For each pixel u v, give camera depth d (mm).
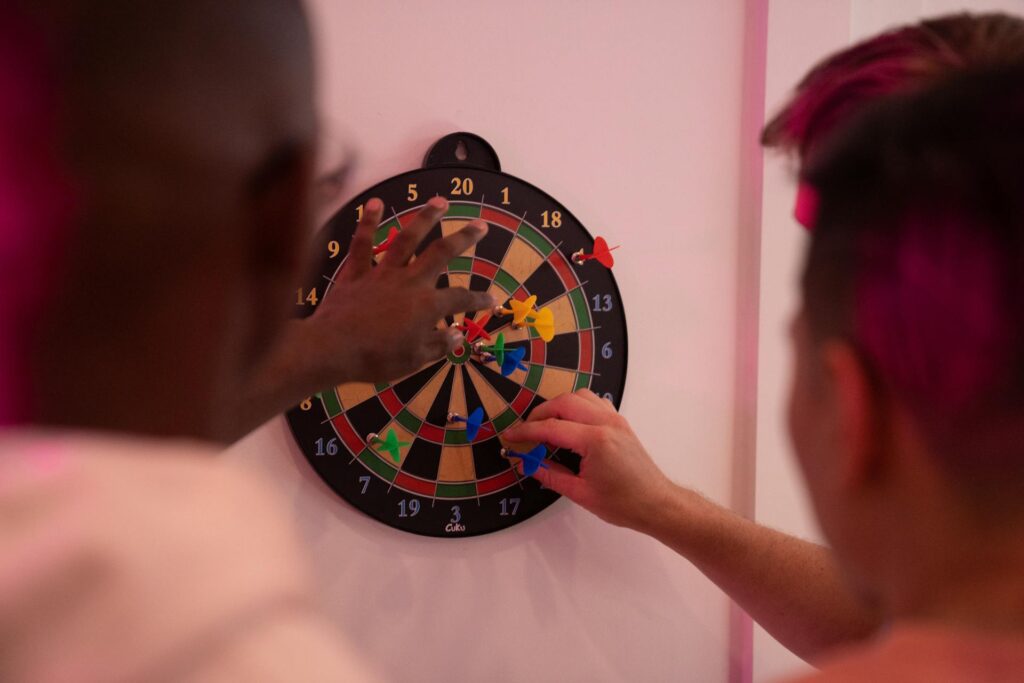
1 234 356
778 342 1390
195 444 403
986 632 412
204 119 391
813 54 1377
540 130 1309
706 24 1386
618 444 1159
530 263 1274
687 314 1396
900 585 451
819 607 1082
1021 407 406
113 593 335
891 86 553
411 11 1239
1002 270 404
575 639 1337
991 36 603
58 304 373
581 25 1323
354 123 1221
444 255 1000
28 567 332
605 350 1317
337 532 1229
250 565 359
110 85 373
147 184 383
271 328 455
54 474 352
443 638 1277
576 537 1335
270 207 430
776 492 1396
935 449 428
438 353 1009
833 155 488
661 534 1146
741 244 1418
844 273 461
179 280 399
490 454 1264
